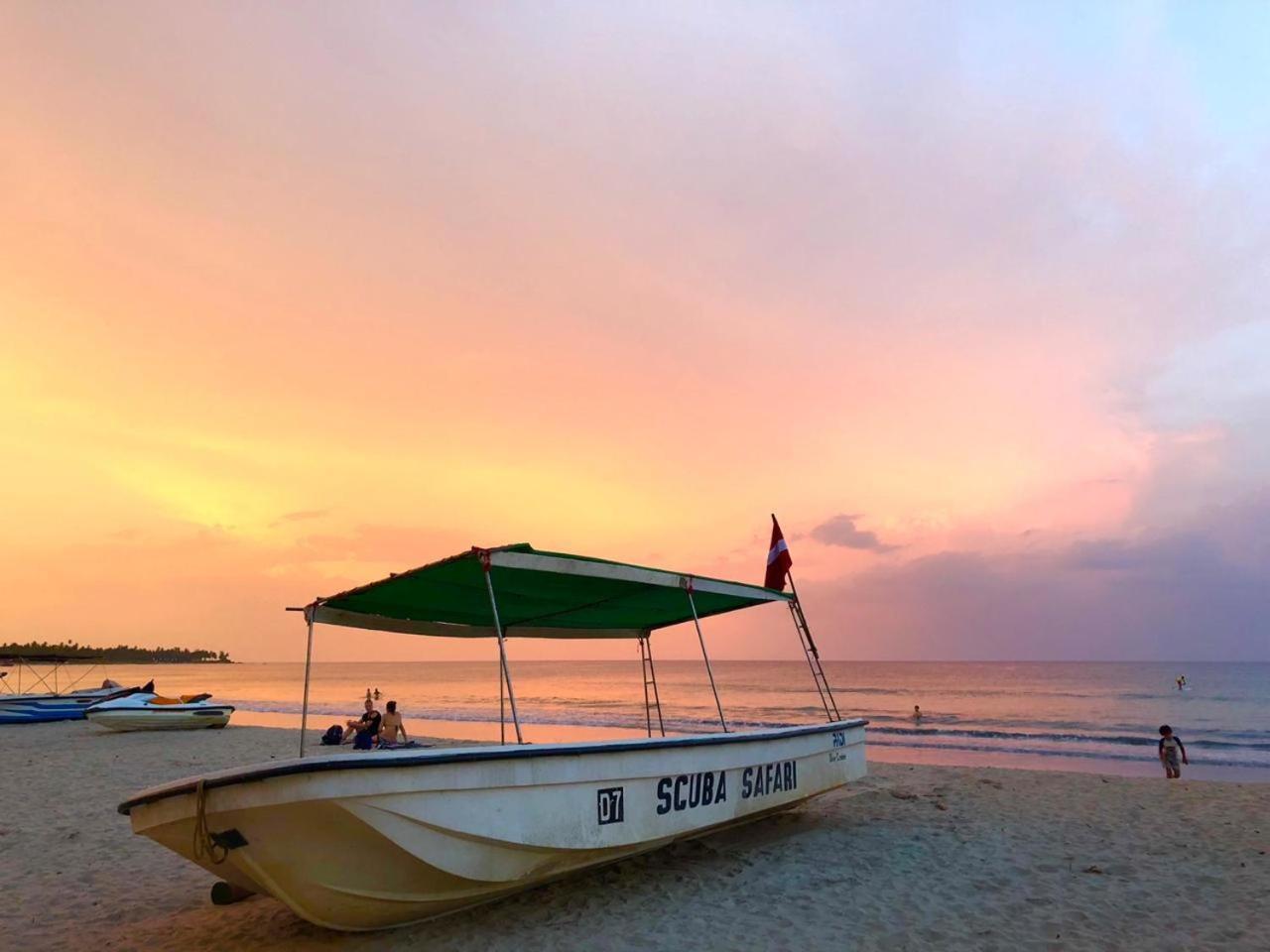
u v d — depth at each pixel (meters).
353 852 5.19
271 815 4.94
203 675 148.88
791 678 90.06
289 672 173.00
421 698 57.12
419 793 5.24
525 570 6.75
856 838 9.09
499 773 5.64
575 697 57.84
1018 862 8.02
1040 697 52.03
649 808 6.62
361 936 5.96
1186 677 78.06
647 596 8.65
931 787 13.09
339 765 4.91
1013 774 14.91
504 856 5.75
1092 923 6.14
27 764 17.53
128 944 5.94
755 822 9.84
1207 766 20.56
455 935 5.93
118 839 9.60
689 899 6.76
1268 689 57.53
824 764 9.05
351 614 8.39
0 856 8.83
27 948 5.89
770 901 6.70
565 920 6.24
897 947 5.66
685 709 43.88
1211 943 5.68
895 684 71.25
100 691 36.44
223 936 6.07
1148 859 8.13
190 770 16.22
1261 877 7.40
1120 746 25.30
